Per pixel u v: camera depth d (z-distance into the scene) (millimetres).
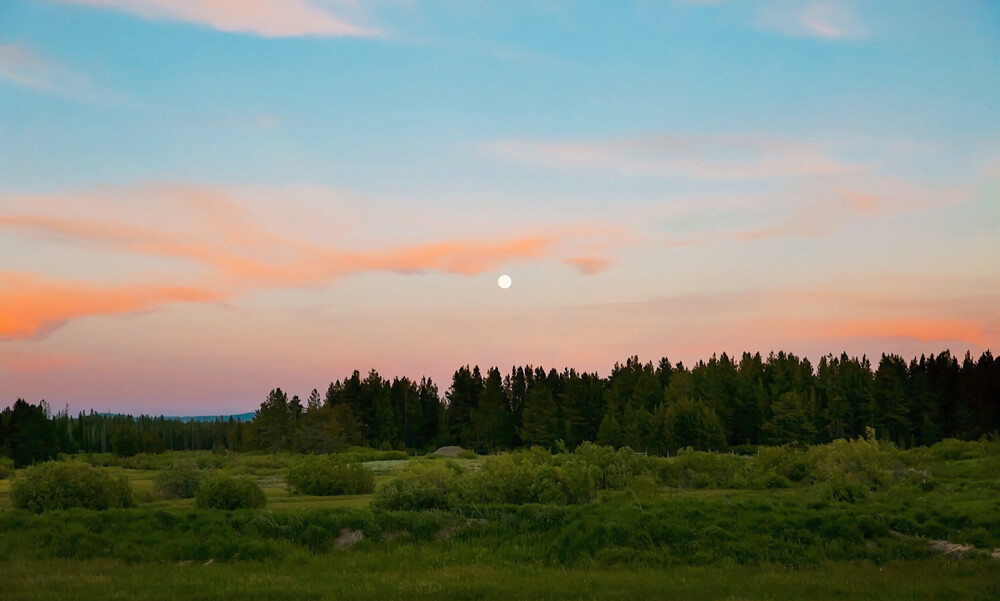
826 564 18859
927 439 103562
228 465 73938
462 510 24172
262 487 47250
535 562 19734
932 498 30828
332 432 114062
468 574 17797
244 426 133750
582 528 21406
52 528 21812
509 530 22281
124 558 20156
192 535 21453
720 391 110875
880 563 19125
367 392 136250
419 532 22219
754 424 109188
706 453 47312
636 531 20844
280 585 16219
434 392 142750
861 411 107188
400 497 27953
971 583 16000
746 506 23234
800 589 15594
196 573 18078
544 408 119000
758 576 17344
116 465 85625
